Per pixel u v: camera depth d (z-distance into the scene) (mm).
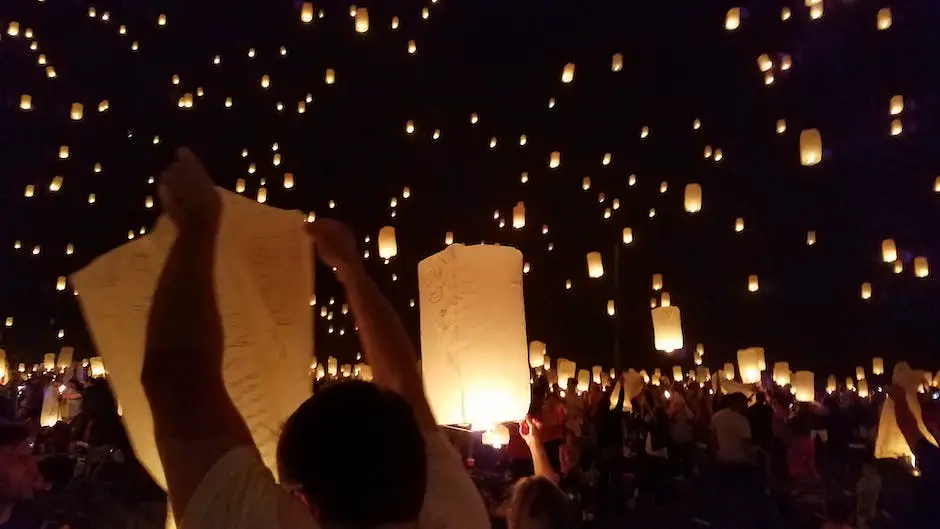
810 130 10336
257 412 1486
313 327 1607
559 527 3002
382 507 1166
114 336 1443
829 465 11453
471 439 7426
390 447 1189
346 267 1769
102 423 8062
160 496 7277
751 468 7430
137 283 1462
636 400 12281
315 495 1168
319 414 1205
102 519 6414
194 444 1159
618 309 15375
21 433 4695
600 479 9391
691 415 11547
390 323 1737
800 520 8641
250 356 1501
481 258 2641
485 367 2584
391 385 1684
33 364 24531
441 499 1498
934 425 6504
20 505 4617
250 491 1144
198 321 1214
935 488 5250
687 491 8820
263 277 1565
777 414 13305
